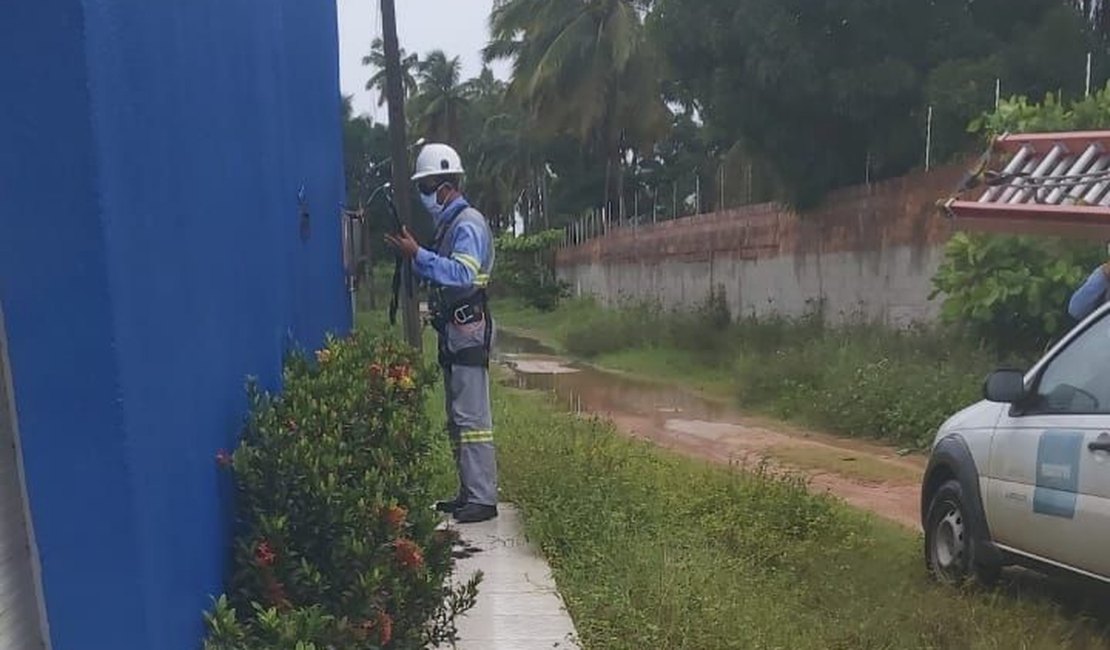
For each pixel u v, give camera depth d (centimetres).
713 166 3856
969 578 512
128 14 232
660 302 2623
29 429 220
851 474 946
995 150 528
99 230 215
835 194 1725
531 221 5672
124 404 220
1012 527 480
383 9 1182
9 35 210
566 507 559
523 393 1537
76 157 213
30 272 215
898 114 1603
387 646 311
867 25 1565
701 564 493
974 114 1414
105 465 221
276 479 304
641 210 4888
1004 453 491
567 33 3197
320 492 301
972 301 1131
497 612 434
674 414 1390
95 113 213
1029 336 1166
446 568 346
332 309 555
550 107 3362
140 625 227
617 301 3198
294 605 300
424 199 559
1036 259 1097
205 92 291
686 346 2131
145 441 232
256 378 345
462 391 559
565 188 5000
